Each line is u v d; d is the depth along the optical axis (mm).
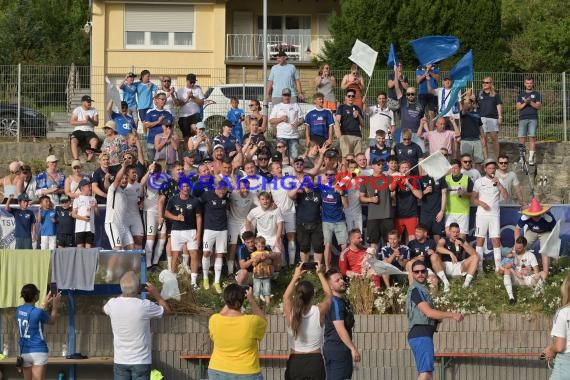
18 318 15125
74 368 17156
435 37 24516
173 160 22172
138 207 19500
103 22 43625
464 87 25500
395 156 20109
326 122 23062
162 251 19766
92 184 19594
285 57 24781
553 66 44031
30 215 19516
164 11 44156
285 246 20172
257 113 23328
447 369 18281
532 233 20188
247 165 19766
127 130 24156
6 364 16875
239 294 12664
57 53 52406
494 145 25234
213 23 44406
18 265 16781
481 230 20062
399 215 20000
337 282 13469
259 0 47156
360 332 18266
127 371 14219
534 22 45688
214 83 37875
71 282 16734
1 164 25391
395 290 18734
